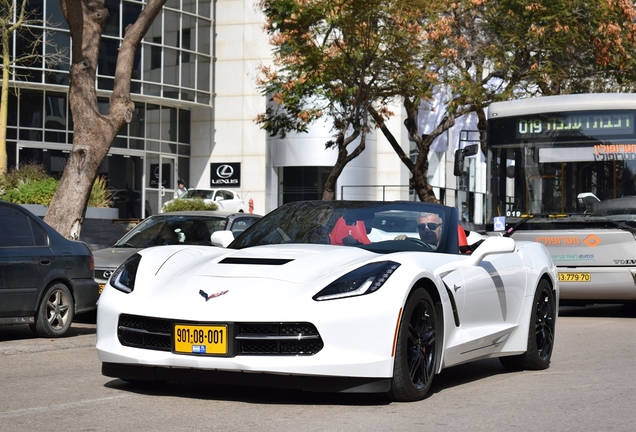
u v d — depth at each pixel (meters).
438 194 39.16
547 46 25.30
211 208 37.50
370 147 42.97
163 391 6.87
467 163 43.84
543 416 6.09
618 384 7.57
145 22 17.05
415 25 23.27
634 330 12.59
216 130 45.53
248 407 6.25
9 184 25.77
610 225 14.68
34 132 37.72
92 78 16.70
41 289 10.80
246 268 6.61
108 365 6.68
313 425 5.64
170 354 6.29
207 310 6.21
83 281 11.42
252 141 45.06
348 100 24.48
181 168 45.09
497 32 25.77
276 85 26.92
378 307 6.22
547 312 8.90
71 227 16.50
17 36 35.94
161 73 41.94
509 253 8.37
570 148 15.12
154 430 5.46
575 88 28.12
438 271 6.97
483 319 7.70
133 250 13.61
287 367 6.10
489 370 8.61
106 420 5.75
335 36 23.78
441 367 6.94
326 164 43.03
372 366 6.17
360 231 7.51
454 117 27.62
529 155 15.36
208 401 6.46
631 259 14.53
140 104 42.72
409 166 28.64
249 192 44.97
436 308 6.88
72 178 16.53
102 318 6.66
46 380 7.45
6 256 10.39
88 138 16.61
